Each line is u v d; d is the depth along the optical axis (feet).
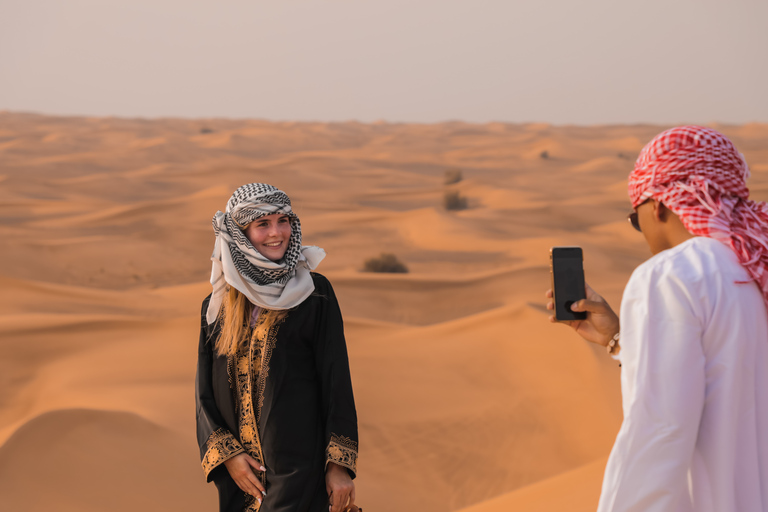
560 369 43.24
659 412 6.19
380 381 42.04
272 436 9.46
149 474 23.66
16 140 407.23
